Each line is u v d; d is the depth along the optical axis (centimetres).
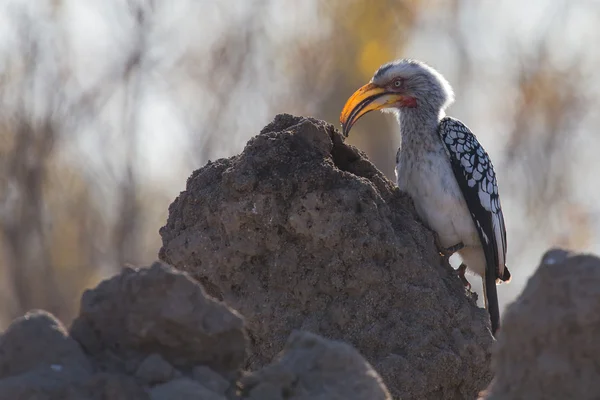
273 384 789
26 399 726
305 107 4019
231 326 790
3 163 3694
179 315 780
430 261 1245
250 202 1194
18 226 3703
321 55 4081
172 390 750
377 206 1216
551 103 4269
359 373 793
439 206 1418
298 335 818
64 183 3794
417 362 1155
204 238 1212
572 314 766
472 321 1206
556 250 796
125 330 790
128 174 3809
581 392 764
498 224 1446
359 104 1459
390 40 4134
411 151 1437
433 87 1445
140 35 3809
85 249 3791
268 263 1200
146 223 3856
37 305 3703
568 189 4147
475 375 1188
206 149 3831
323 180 1197
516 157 4184
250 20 3975
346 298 1183
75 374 757
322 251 1192
